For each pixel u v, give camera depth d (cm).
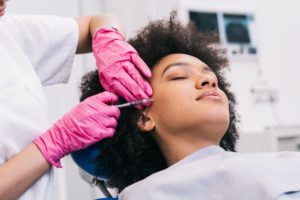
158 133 107
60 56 112
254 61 249
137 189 95
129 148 110
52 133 91
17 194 82
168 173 96
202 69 111
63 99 163
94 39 113
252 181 85
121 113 111
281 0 258
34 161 85
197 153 101
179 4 227
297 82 257
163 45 119
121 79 103
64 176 160
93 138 93
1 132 85
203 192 90
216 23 240
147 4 204
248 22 250
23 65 97
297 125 240
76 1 174
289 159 93
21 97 90
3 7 88
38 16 112
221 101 104
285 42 257
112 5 202
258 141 218
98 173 111
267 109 249
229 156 98
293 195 84
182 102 102
